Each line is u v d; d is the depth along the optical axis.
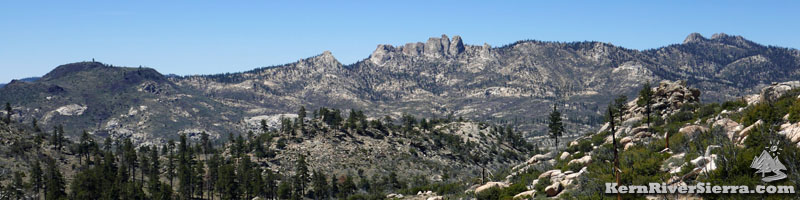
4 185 142.62
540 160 71.94
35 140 194.38
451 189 71.12
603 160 47.16
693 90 87.62
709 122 57.94
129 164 177.62
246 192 146.88
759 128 35.94
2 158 164.12
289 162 175.38
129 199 137.25
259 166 169.12
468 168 183.00
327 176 167.12
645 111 85.25
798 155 27.83
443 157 194.00
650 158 39.50
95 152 198.62
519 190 48.41
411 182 156.38
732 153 30.28
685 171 33.00
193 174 158.75
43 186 151.25
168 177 172.38
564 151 72.44
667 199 30.27
